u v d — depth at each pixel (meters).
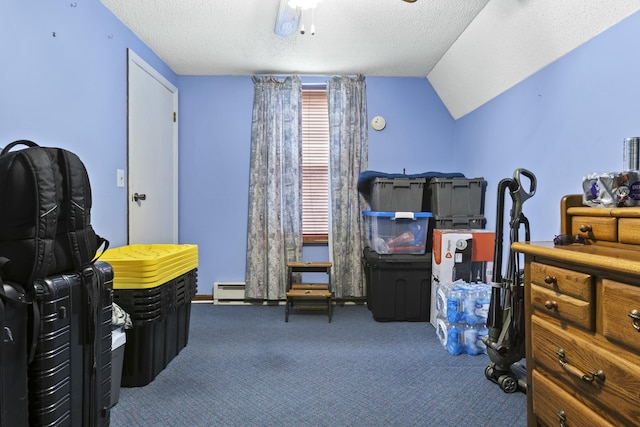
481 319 2.27
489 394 1.78
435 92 3.49
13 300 1.00
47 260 1.10
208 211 3.45
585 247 1.26
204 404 1.70
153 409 1.65
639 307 0.90
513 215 1.80
